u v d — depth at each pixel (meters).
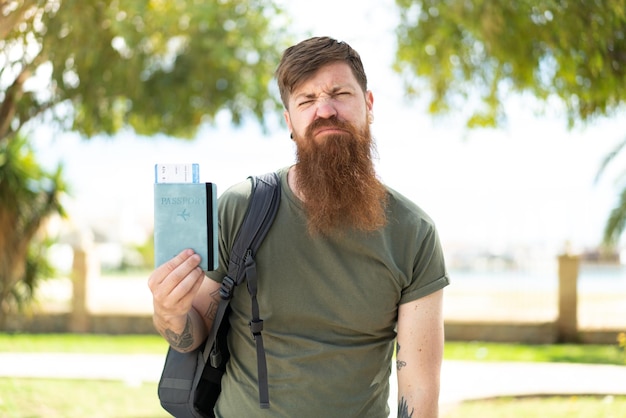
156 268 2.07
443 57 7.82
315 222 2.15
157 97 9.14
